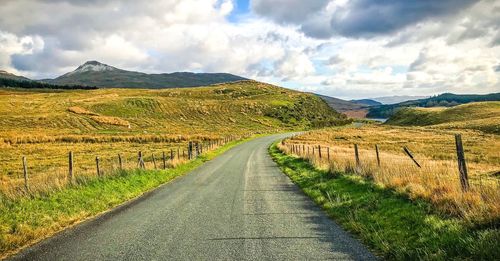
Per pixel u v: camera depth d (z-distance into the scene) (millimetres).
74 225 11172
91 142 63562
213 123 135000
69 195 13984
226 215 11883
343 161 21406
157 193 17031
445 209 9234
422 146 52281
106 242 9172
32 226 10555
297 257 7699
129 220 11516
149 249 8484
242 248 8383
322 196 14297
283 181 20297
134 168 21391
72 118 100188
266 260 7555
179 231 10000
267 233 9602
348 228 9750
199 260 7656
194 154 39469
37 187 14023
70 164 17203
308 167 24672
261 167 28750
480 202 8586
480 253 6570
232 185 19031
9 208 11836
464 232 7547
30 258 8227
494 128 88250
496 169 23078
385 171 14562
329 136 83438
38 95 170125
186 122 130500
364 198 12312
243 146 60031
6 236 9508
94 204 13734
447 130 95062
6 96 158000
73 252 8484
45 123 93375
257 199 14758
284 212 12148
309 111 197000
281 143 60125
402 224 9117
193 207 13352
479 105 138250
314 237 9125
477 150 43844
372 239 8547
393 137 75875
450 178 12602
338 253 7883
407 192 11359
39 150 49500
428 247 7434
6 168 32938
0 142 56062
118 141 65500
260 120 152500
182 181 21234
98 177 17328
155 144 61562
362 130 109125
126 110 131000
